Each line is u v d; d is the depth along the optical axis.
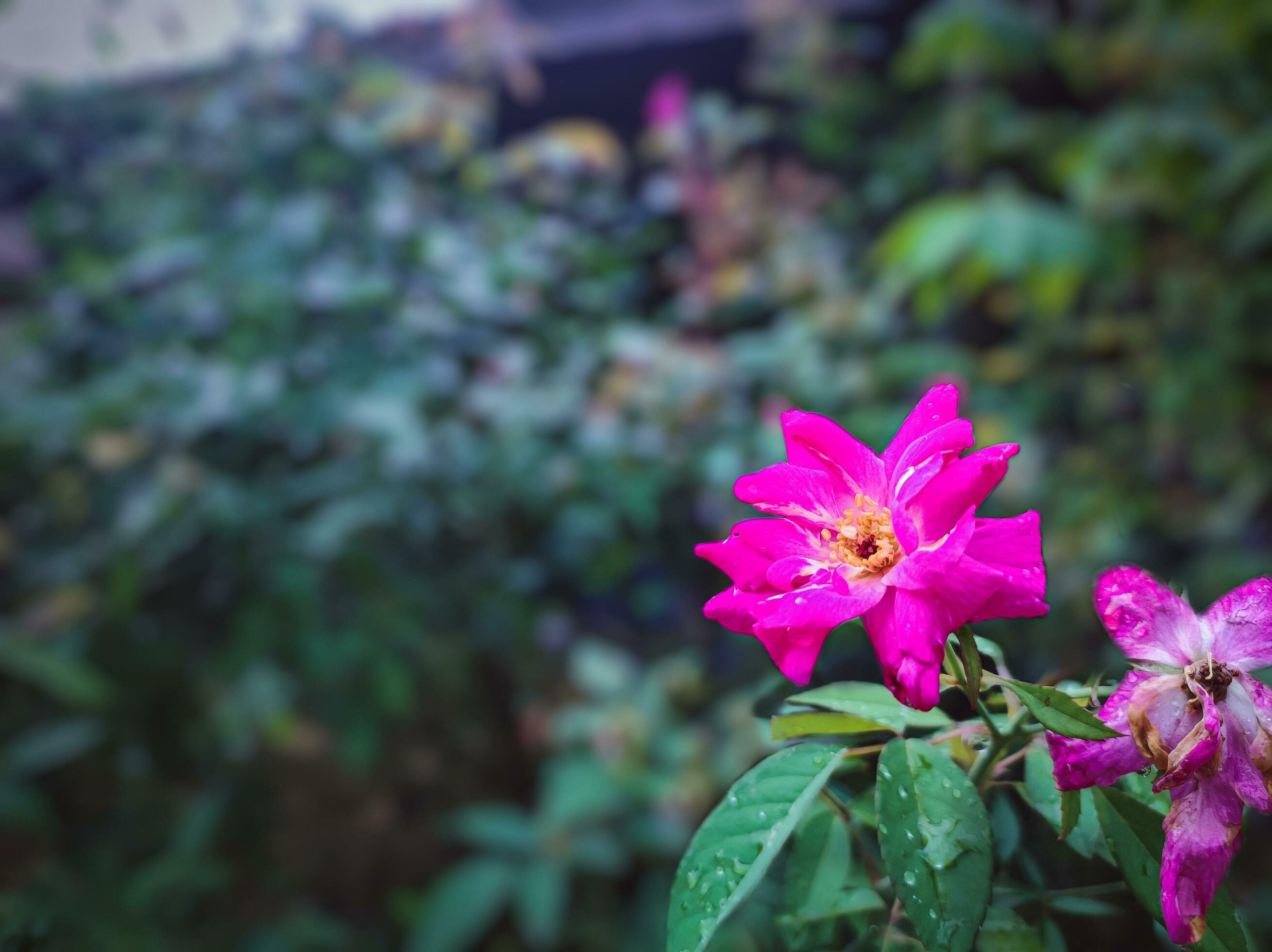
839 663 0.26
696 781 0.77
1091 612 0.42
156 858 0.82
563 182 1.08
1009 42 1.04
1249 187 0.94
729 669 0.94
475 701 0.96
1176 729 0.20
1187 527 0.97
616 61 1.29
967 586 0.19
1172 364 1.02
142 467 0.86
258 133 0.97
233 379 0.83
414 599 0.85
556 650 0.99
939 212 0.88
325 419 0.85
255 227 0.92
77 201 1.04
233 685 0.85
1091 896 0.22
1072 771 0.20
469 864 0.76
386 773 0.92
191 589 0.85
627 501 0.87
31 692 0.86
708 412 0.91
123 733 0.83
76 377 0.97
